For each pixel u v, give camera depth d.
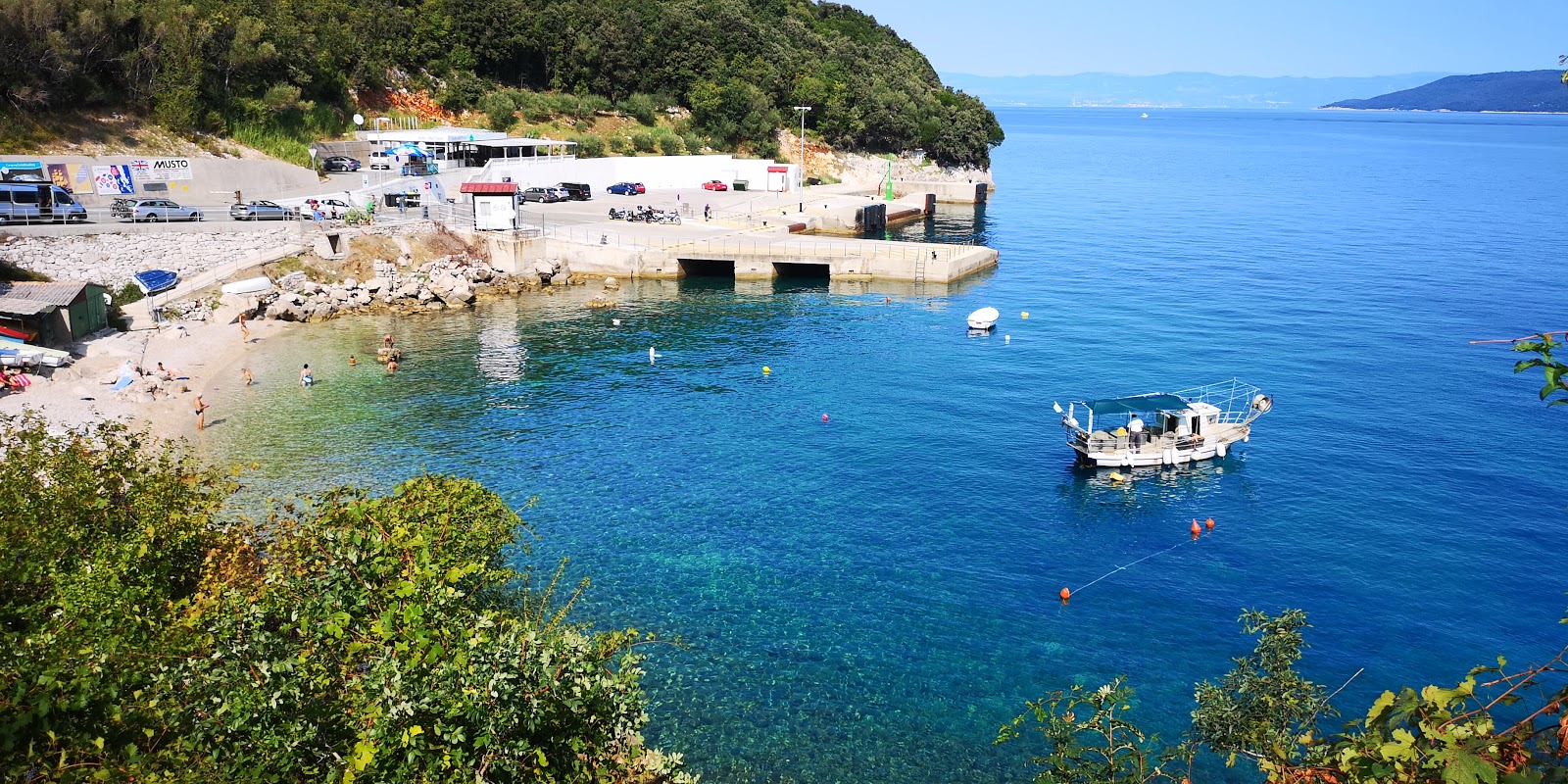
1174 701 33.69
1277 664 21.17
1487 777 8.73
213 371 63.50
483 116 144.88
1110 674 35.16
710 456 53.94
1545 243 129.75
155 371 59.91
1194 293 97.94
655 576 40.84
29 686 15.20
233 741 17.27
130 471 27.09
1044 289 99.44
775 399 63.84
